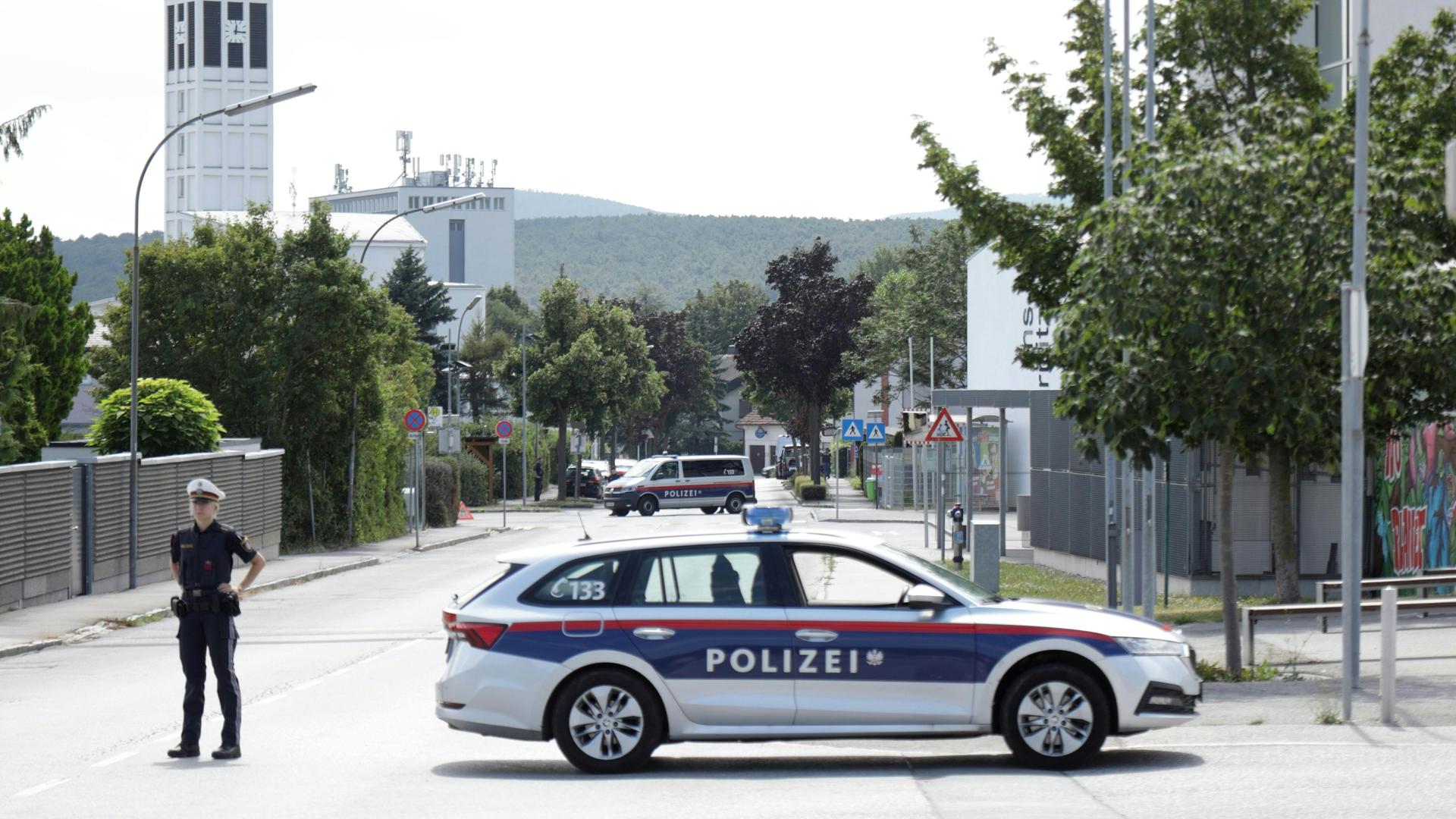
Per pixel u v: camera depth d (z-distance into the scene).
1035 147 29.17
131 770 14.59
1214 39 27.58
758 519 14.37
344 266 51.31
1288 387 18.70
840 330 110.81
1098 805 12.14
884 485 83.56
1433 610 27.61
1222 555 20.56
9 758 15.40
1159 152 19.94
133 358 36.91
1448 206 11.88
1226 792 12.66
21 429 50.78
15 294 57.62
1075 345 19.41
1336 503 31.00
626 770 14.04
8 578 31.30
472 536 62.84
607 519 77.12
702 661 13.90
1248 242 18.45
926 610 13.92
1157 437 19.34
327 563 46.44
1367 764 13.95
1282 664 21.73
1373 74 27.33
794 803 12.41
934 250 112.88
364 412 54.44
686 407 187.50
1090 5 29.38
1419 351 19.94
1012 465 76.25
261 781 13.95
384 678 21.95
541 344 104.56
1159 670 13.88
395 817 12.13
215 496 15.23
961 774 13.79
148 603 33.19
